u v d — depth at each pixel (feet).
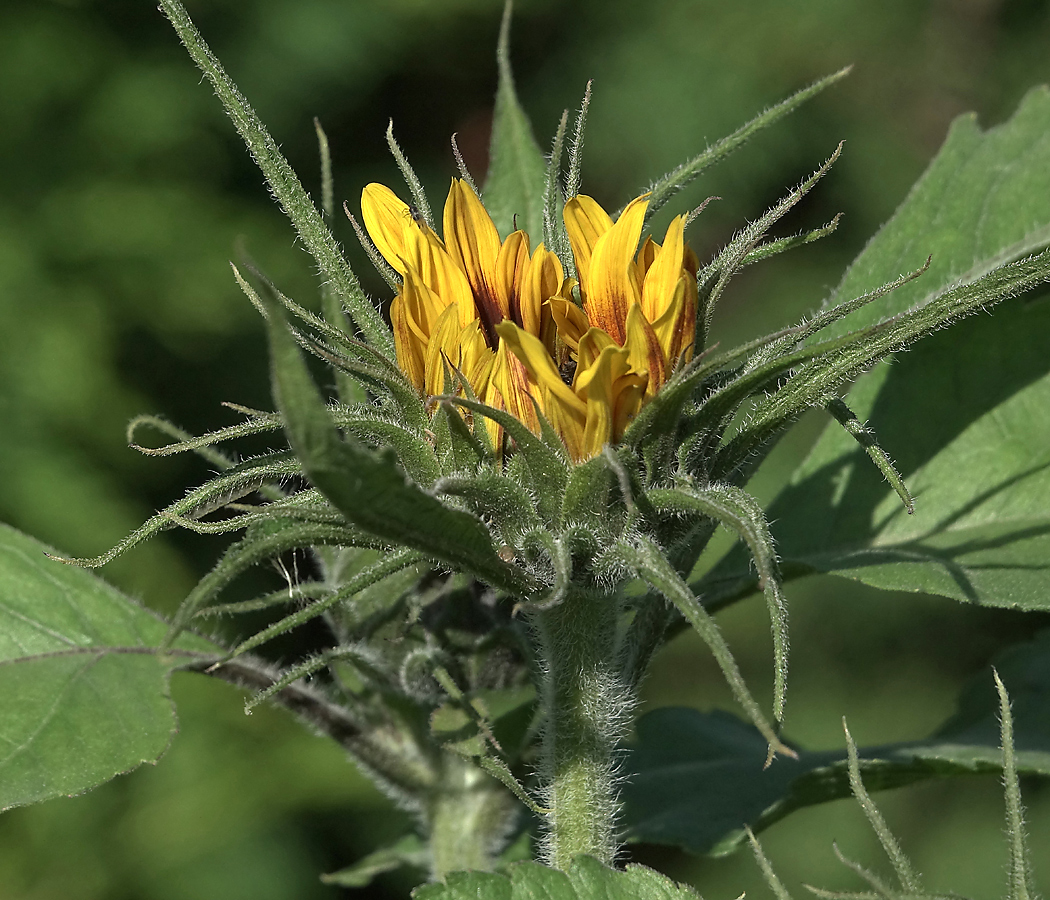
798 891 6.66
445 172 8.71
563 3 8.96
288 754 6.66
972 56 8.67
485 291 2.04
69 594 2.35
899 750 2.45
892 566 2.24
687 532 1.98
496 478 1.95
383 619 2.23
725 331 8.07
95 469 6.69
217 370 7.50
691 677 7.65
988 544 2.28
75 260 7.07
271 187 2.03
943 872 6.56
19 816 6.13
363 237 2.05
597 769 2.13
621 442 1.96
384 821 7.00
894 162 8.41
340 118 8.64
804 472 2.40
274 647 4.39
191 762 6.48
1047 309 2.36
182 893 6.30
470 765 2.33
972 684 2.57
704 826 2.43
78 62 7.47
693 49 8.52
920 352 2.39
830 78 2.06
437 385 1.99
